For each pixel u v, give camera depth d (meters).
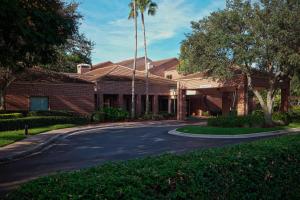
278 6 23.36
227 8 25.17
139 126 32.16
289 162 6.04
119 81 42.50
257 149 5.99
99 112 36.62
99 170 4.53
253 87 28.61
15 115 27.69
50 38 10.73
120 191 3.52
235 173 4.86
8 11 9.02
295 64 23.31
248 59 23.88
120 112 38.66
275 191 5.58
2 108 29.52
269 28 22.55
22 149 15.71
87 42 29.95
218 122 27.98
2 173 11.06
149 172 4.11
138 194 3.61
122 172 4.23
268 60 24.62
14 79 29.38
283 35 22.78
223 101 43.28
